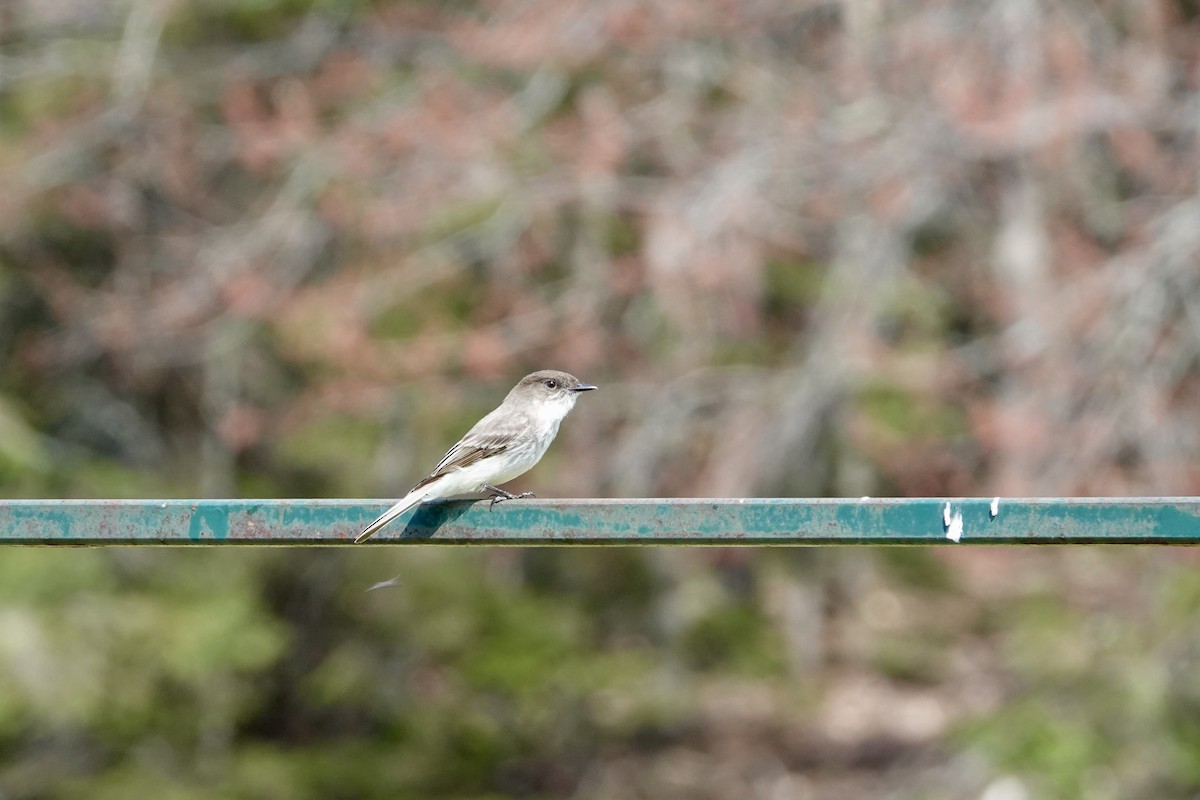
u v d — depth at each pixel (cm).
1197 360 1594
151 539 598
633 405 1728
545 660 2020
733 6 1608
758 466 1652
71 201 1867
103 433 2144
